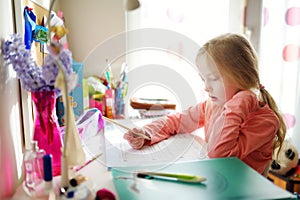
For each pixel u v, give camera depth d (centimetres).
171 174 45
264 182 43
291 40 129
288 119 132
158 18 133
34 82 46
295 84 132
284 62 132
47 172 42
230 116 68
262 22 138
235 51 76
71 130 46
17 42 44
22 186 47
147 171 47
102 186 44
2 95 43
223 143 63
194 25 137
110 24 117
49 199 41
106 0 117
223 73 76
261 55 138
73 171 48
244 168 49
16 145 49
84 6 116
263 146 69
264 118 70
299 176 127
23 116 52
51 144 49
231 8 140
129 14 127
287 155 124
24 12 55
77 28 117
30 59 46
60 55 40
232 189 40
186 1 134
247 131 66
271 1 134
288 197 38
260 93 81
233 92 77
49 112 49
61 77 40
